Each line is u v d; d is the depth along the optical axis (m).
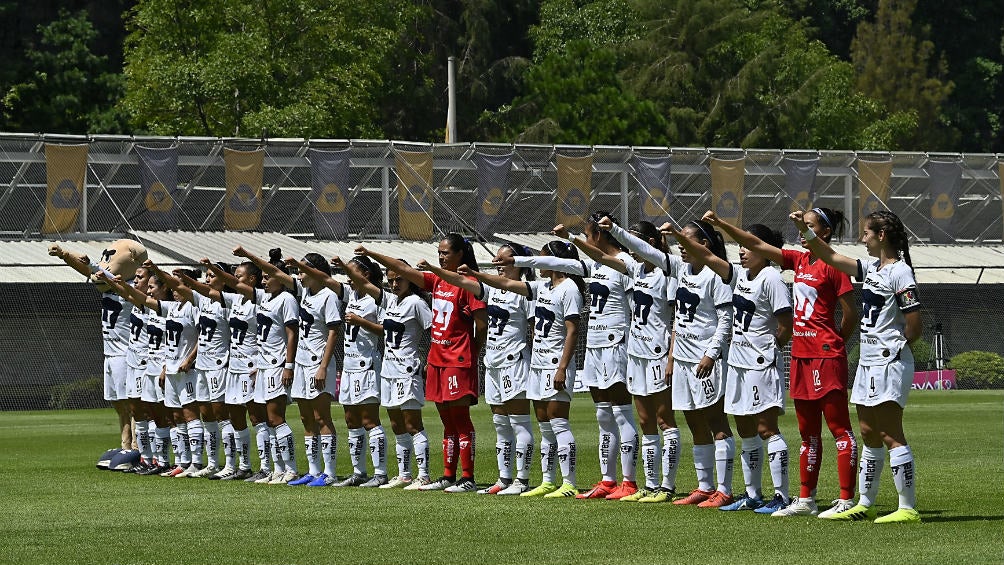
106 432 29.19
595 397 15.79
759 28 84.25
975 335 55.91
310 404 17.78
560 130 72.94
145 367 20.12
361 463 17.55
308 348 17.67
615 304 15.65
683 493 15.91
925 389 48.62
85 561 11.02
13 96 68.06
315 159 51.94
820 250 12.97
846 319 13.27
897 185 61.22
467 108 86.88
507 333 16.08
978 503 14.34
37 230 48.41
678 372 14.65
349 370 17.33
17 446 25.08
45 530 12.84
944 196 61.00
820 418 13.52
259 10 64.44
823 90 81.94
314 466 17.86
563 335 15.81
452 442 16.67
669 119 78.81
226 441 18.95
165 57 63.34
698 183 57.94
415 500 15.23
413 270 16.73
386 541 11.89
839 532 12.08
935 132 93.69
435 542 11.80
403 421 17.17
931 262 59.09
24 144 47.75
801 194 57.69
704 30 81.12
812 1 100.19
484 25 87.94
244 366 18.55
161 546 11.75
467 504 14.75
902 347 12.73
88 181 49.56
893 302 12.71
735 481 17.08
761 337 13.89
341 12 66.25
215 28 64.94
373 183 54.53
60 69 70.06
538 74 75.75
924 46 96.19
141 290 20.39
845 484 13.27
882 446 13.05
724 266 14.03
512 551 11.24
